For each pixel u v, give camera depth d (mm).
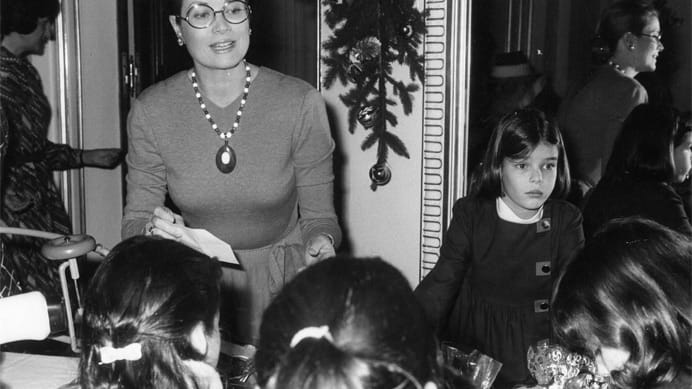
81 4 3518
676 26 3277
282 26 4148
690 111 3271
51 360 1635
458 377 1429
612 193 2533
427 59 3016
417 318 888
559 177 2031
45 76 3445
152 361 1137
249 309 2109
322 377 812
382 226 3230
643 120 2502
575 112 3141
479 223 2004
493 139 1967
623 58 3176
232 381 1527
